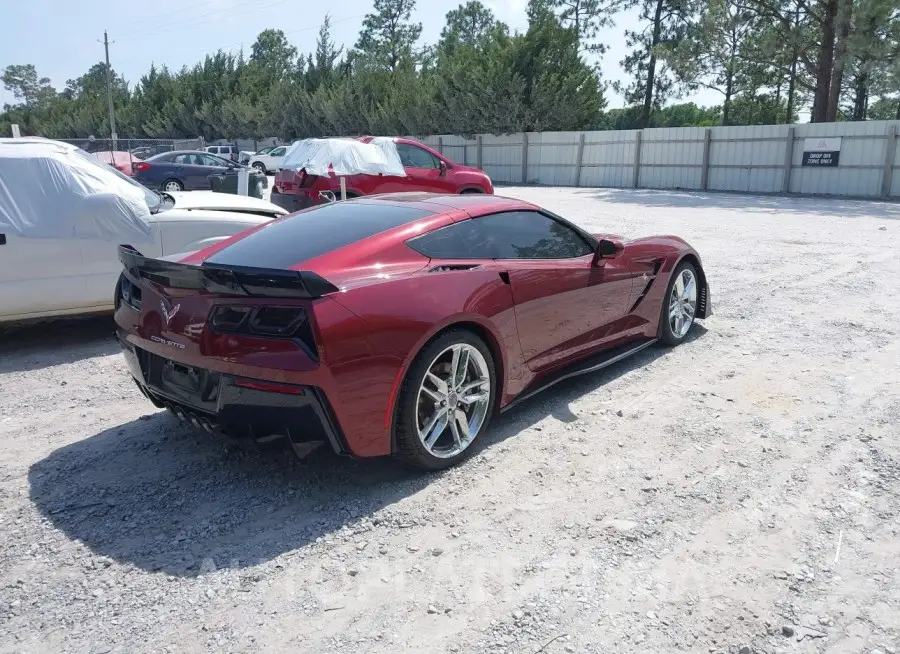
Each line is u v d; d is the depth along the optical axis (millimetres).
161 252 6070
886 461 3564
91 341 6223
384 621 2475
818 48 26984
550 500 3264
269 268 3270
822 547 2854
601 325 4660
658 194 22922
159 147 34438
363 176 12188
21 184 5570
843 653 2279
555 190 25609
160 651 2350
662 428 4023
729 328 6039
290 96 49281
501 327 3766
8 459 3863
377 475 3559
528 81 32719
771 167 22953
